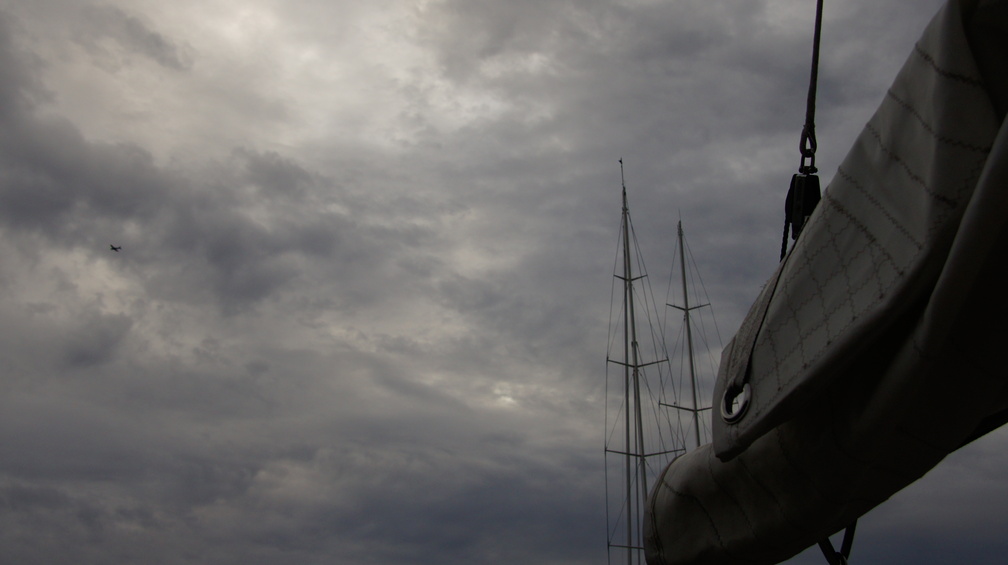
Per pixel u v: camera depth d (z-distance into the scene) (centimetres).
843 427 271
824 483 285
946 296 213
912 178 231
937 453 257
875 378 258
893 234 234
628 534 4041
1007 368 230
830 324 253
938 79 222
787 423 297
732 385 299
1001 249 212
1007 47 212
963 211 210
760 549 326
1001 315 222
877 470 274
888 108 248
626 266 4478
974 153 211
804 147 382
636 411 4231
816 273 266
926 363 234
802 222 374
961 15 218
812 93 378
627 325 4359
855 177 257
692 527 358
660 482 389
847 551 332
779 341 277
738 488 330
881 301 232
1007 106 211
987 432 285
